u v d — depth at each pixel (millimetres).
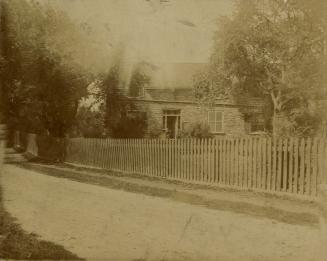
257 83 10062
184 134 12125
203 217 6254
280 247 4898
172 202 7551
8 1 11547
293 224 5812
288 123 9086
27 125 15680
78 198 7902
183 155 10383
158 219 6188
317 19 9289
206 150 9773
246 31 9406
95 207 7090
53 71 12359
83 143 13812
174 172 10578
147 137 12500
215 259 4602
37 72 12352
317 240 5023
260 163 8484
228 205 7098
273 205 7031
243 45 9586
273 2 9359
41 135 15500
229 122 11609
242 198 7773
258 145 8523
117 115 12633
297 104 9461
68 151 14562
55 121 14719
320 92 9258
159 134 12406
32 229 5688
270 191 8086
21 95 13570
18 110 14562
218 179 9461
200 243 5047
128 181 10180
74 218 6320
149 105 12445
